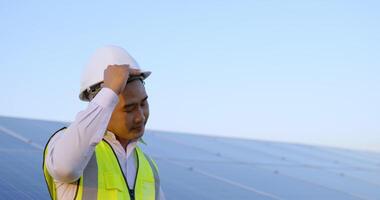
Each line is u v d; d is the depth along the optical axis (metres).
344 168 11.94
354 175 11.09
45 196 5.05
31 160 6.25
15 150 6.57
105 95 2.27
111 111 2.29
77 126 2.20
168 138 10.77
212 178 7.62
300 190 8.24
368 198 8.75
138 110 2.52
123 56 2.65
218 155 9.98
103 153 2.56
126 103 2.47
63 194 2.45
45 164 2.35
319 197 8.00
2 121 8.47
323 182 9.42
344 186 9.47
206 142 11.48
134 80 2.50
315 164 11.62
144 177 2.72
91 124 2.21
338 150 15.36
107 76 2.33
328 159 13.03
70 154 2.20
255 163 9.98
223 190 7.00
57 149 2.22
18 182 5.27
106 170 2.52
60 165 2.22
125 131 2.54
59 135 2.36
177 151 9.38
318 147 15.19
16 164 5.92
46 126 8.95
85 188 2.45
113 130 2.58
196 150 9.99
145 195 2.67
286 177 9.14
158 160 8.12
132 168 2.69
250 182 8.00
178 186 6.64
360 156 15.06
